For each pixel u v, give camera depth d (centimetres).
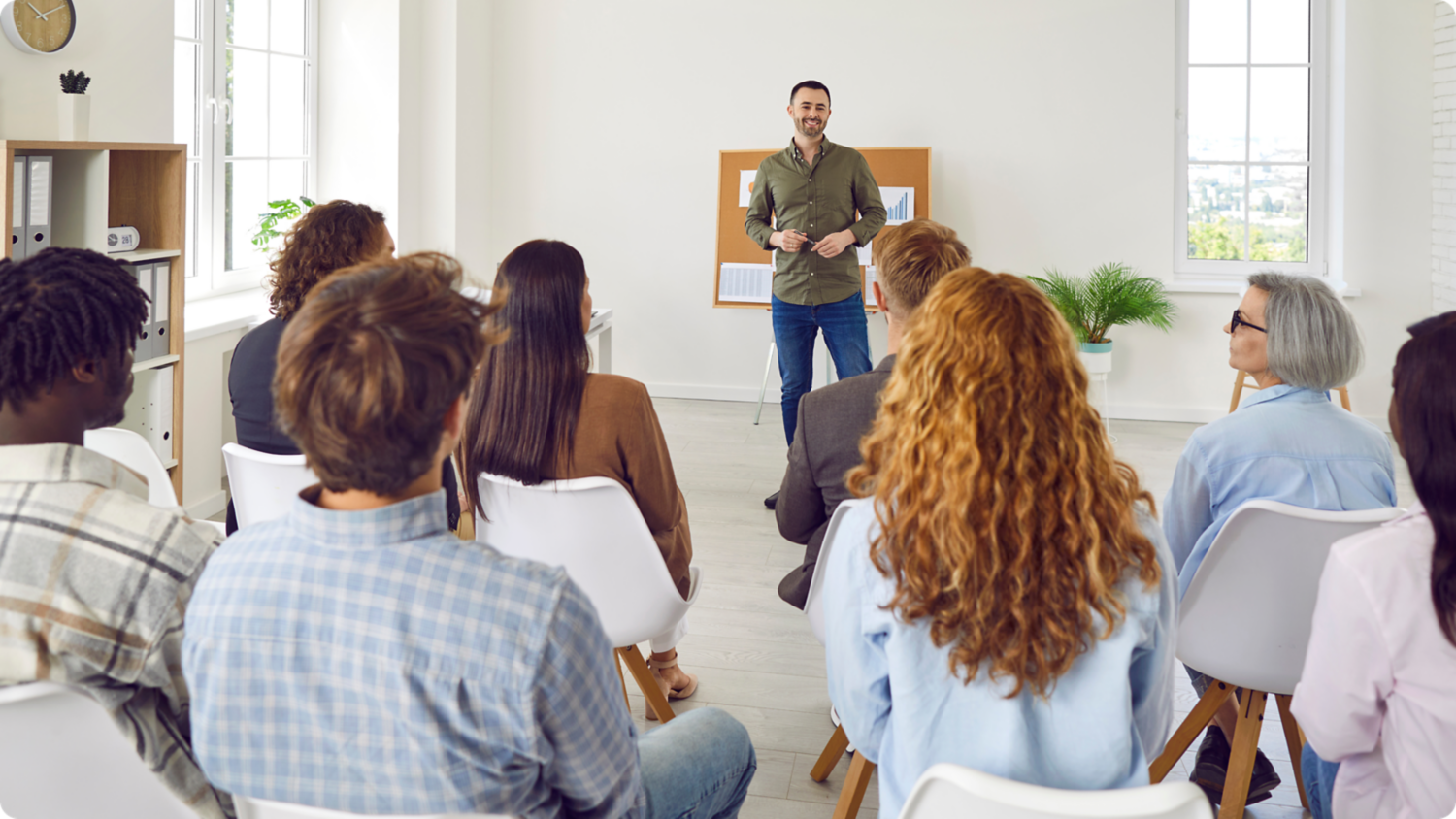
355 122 583
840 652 137
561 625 98
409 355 94
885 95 615
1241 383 591
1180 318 608
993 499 119
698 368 661
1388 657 125
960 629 121
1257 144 602
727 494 470
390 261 106
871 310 628
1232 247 612
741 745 154
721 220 633
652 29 634
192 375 407
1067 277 612
